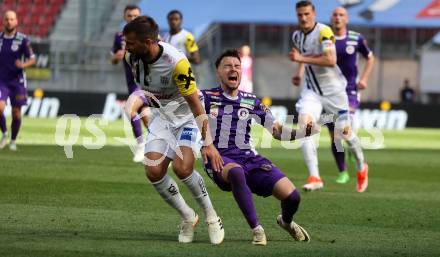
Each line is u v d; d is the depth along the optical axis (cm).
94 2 6600
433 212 2034
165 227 1716
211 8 6525
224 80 1584
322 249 1512
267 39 6544
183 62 1479
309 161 2458
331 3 6569
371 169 3147
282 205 1552
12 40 3319
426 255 1480
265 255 1437
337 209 2053
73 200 2061
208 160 1514
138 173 2677
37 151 3309
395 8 6475
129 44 1459
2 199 2041
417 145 4409
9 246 1453
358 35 2722
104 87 6188
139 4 6662
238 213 1931
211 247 1504
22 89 3338
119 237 1581
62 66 6147
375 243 1592
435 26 6388
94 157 3150
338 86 2566
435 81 6359
